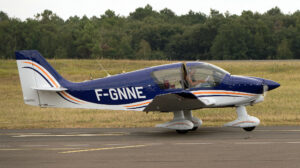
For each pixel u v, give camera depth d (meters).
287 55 194.88
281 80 94.94
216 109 55.06
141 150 28.73
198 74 37.75
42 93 40.72
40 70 40.62
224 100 37.97
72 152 28.56
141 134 37.28
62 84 40.75
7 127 43.88
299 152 26.66
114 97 39.50
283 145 29.20
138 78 38.84
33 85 40.62
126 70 119.88
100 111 56.44
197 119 39.31
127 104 39.22
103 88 39.75
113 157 26.55
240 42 199.62
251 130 37.59
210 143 30.86
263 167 22.92
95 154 27.66
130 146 30.50
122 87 39.19
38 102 40.88
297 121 43.66
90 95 40.12
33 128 43.19
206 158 25.48
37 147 30.89
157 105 35.69
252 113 51.19
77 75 111.38
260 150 27.53
